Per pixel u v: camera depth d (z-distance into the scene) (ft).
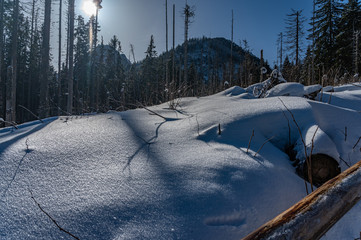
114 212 3.58
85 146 6.00
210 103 10.94
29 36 71.20
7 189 4.12
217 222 3.62
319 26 63.57
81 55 79.61
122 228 3.29
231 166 5.01
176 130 7.27
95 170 4.83
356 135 6.79
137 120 8.72
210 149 5.89
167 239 3.16
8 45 65.26
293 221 2.75
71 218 3.44
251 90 16.37
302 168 5.67
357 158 6.29
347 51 52.90
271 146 6.57
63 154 5.53
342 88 15.98
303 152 5.86
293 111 7.51
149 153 5.70
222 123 7.22
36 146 6.02
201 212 3.69
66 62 55.36
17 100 69.10
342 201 3.18
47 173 4.69
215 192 4.14
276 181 4.84
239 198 4.13
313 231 2.79
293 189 4.87
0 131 8.91
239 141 6.49
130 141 6.39
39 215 3.49
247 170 4.93
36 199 3.86
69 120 9.42
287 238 2.58
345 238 3.58
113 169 4.86
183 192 4.09
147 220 3.45
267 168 5.15
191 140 6.51
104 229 3.26
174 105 12.11
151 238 3.15
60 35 48.42
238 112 7.87
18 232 3.16
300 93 12.14
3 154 5.48
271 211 4.09
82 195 3.97
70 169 4.86
